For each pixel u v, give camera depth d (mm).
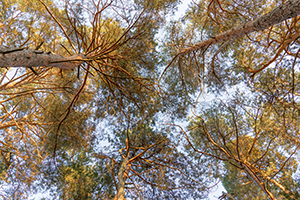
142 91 6945
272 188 7332
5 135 6461
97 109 7094
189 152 7965
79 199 6363
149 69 7152
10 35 4941
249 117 7543
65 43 6875
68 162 7363
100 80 7332
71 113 6367
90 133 6797
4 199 6051
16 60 2732
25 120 6324
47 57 3361
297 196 6547
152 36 6594
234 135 7406
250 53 6754
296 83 5797
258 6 5871
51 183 6719
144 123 7758
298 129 6059
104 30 6582
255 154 7227
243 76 6988
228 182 8375
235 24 6312
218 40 5410
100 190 6773
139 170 7496
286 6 3248
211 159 7738
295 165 6918
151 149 7352
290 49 5781
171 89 7656
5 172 6324
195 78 7332
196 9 6848
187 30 7199
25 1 4938
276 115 6414
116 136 7621
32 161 6258
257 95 6711
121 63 6492
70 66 4234
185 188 6820
